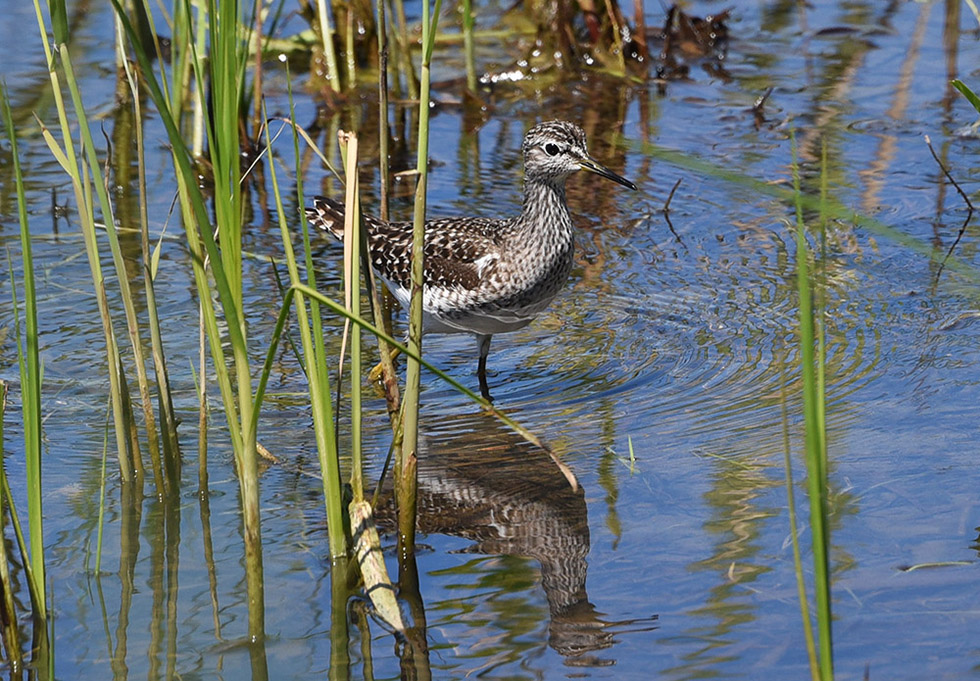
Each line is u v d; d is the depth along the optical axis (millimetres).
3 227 15547
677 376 12016
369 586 8406
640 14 20625
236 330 7664
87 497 9938
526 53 20969
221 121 7344
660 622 8141
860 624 7984
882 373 11711
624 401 11570
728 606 8273
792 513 6766
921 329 12680
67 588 8719
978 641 7766
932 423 10664
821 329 6469
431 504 9852
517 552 9117
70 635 8188
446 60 21016
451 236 12641
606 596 8469
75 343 12820
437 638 8117
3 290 13984
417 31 21391
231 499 9945
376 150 18078
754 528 9227
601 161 17891
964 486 9617
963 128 17906
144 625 8328
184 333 13094
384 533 9477
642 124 18781
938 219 15383
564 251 12430
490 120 19250
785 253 14945
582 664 7707
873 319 13008
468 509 9773
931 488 9617
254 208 16531
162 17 20969
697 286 14164
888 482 9742
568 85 20312
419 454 10656
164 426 9695
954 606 8133
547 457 10539
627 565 8852
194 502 9898
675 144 17922
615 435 10875
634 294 14055
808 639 6840
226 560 9109
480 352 12453
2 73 19547
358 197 8211
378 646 8070
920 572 8531
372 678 7734
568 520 9516
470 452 10695
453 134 18781
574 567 8859
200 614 8461
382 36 9922
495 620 8281
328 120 19094
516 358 12797
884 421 10758
